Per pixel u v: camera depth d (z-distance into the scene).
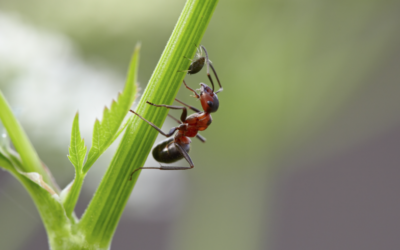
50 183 0.08
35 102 0.09
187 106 0.09
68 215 0.08
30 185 0.08
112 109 0.07
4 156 0.08
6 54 0.09
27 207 0.09
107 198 0.08
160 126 0.08
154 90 0.08
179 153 0.09
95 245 0.08
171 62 0.08
